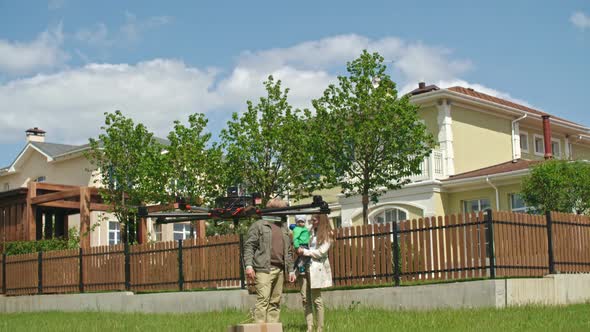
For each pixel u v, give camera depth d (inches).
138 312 657.0
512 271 508.7
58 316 649.0
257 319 370.6
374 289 546.6
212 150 941.8
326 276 390.6
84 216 925.8
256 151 890.7
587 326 378.3
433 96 1069.1
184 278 666.2
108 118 1022.4
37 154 1499.8
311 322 393.7
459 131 1098.7
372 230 559.2
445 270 519.5
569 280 543.8
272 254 379.2
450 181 1018.7
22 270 832.3
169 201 949.8
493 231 499.8
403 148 812.0
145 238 1000.9
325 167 836.6
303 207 355.6
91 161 1040.8
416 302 523.2
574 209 842.2
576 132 1346.0
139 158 999.6
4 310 840.9
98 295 722.8
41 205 978.7
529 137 1258.6
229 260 631.8
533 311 455.2
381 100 820.0
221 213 356.2
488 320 414.3
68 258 775.7
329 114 832.9
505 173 960.3
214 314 564.1
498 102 1219.2
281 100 912.9
